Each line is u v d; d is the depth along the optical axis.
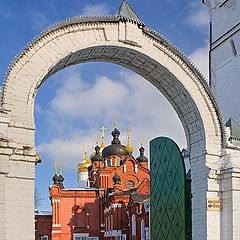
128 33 21.16
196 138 23.31
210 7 38.09
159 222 25.38
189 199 23.48
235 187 21.64
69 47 19.81
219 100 35.06
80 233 74.31
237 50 33.84
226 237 21.48
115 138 85.75
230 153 22.30
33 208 17.62
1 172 16.69
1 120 17.22
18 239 17.03
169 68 22.22
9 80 18.20
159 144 26.66
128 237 65.56
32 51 18.95
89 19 20.38
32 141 18.06
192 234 22.45
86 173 97.25
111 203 68.44
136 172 78.00
